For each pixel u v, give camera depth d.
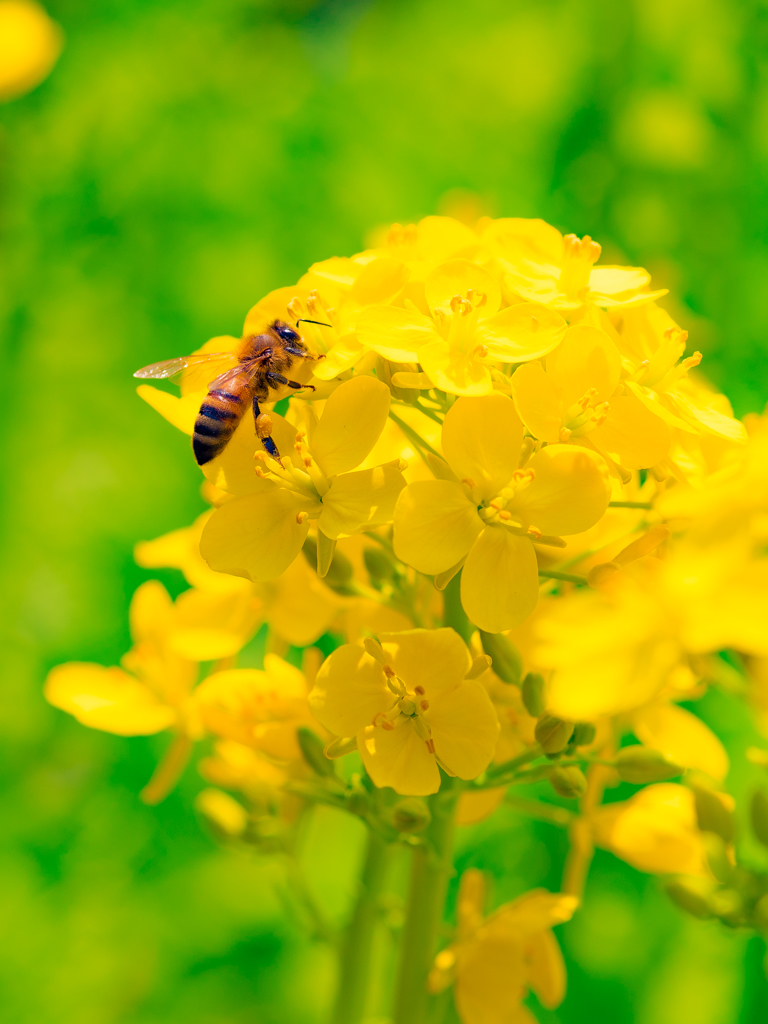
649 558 0.25
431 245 0.26
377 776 0.24
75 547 0.41
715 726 0.32
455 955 0.26
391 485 0.25
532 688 0.25
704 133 0.37
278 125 0.47
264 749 0.26
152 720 0.27
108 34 0.47
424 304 0.26
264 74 0.50
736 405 0.35
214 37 0.49
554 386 0.25
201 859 0.37
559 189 0.40
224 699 0.26
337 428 0.25
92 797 0.38
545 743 0.25
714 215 0.38
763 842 0.26
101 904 0.36
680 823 0.26
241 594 0.27
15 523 0.42
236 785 0.27
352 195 0.45
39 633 0.40
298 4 0.57
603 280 0.26
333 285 0.26
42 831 0.37
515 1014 0.26
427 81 0.49
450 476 0.25
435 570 0.24
